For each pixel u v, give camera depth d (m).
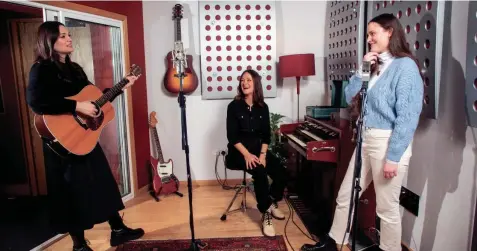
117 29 2.95
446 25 1.75
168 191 3.19
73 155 1.91
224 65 3.34
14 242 2.38
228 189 3.41
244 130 2.52
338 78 3.08
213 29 3.29
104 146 3.13
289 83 3.44
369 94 1.74
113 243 2.33
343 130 2.15
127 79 2.14
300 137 2.69
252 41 3.33
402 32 1.66
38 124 1.77
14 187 3.23
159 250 2.24
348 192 1.97
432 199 1.90
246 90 2.52
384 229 1.86
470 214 1.65
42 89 1.72
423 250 1.98
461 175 1.69
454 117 1.72
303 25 3.37
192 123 3.45
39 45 1.76
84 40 2.84
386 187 1.76
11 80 3.04
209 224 2.62
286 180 2.64
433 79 1.79
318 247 2.13
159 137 3.46
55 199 1.94
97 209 2.01
